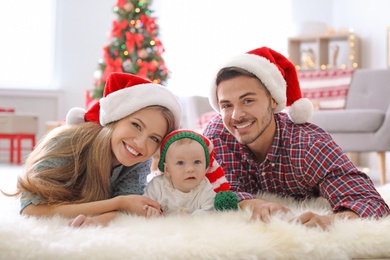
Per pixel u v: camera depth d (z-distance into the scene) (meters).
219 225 1.21
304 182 1.69
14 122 5.75
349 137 4.32
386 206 1.46
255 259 1.05
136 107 1.48
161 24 6.68
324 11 6.79
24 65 6.57
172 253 1.02
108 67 4.95
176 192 1.52
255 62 1.56
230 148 1.78
